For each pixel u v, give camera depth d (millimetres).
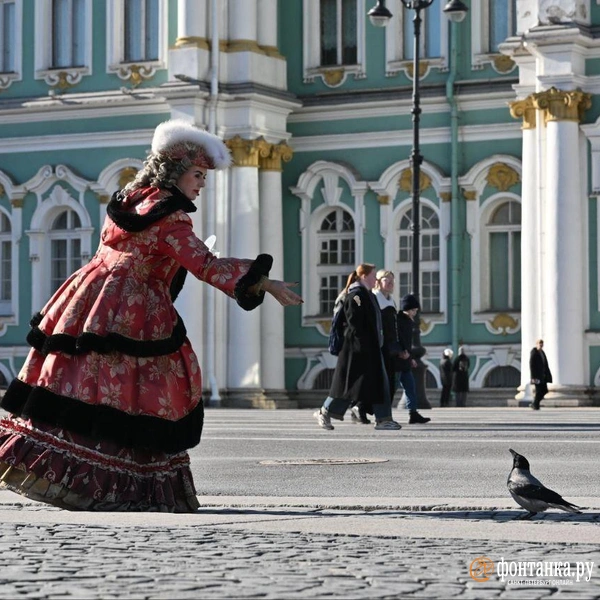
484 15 76375
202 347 76000
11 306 82000
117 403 17391
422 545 13984
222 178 76562
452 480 24453
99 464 17391
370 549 13641
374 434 40031
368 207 78500
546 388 67750
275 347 77938
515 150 75625
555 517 17047
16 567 12312
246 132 76000
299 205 79562
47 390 17406
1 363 82000
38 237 81188
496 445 34281
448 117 76750
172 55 76000
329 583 11516
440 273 76688
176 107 75750
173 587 11219
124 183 79375
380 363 41406
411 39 78188
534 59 72125
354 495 22094
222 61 76125
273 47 77875
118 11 79500
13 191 81375
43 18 81000
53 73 80562
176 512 17766
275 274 78000
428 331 76500
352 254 79062
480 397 74938
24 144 81250
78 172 80250
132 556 13078
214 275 17188
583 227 71188
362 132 78500
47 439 17344
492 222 76188
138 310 17531
